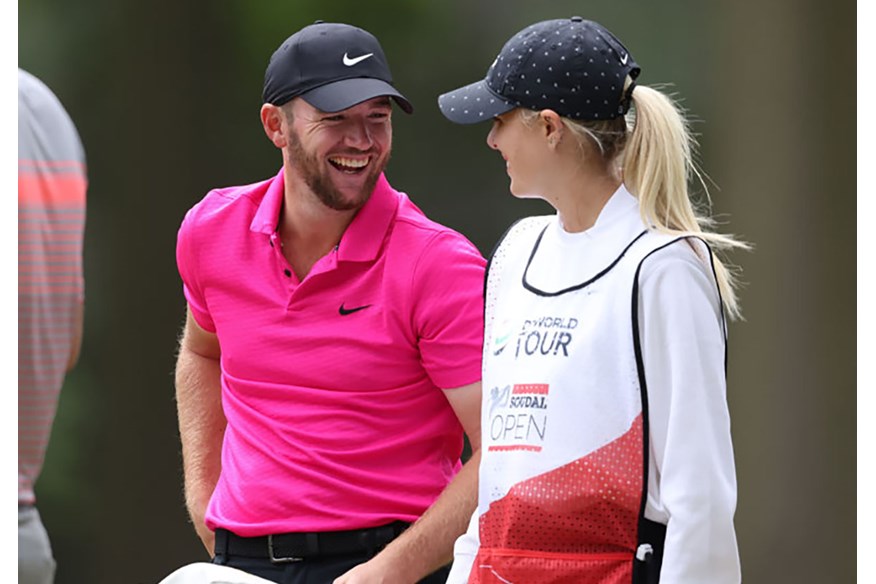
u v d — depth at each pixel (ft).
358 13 146.20
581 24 33.09
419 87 148.25
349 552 38.37
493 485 32.65
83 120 131.75
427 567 37.32
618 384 31.27
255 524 38.65
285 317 38.96
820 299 112.68
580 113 32.50
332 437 38.34
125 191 131.34
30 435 36.99
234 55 136.56
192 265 40.37
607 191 32.78
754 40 117.19
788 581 110.52
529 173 33.30
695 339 30.78
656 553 31.22
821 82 115.14
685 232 31.50
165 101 133.18
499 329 33.73
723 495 30.40
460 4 147.95
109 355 130.31
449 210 146.10
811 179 114.21
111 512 129.90
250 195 40.27
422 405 39.09
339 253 38.40
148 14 133.59
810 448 111.55
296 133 38.24
